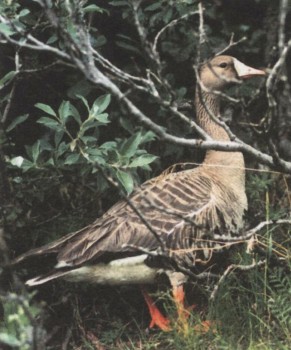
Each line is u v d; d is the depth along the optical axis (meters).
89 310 11.75
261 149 13.19
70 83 12.98
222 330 10.49
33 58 12.62
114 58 13.77
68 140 12.99
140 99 13.16
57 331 11.39
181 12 12.13
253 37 13.77
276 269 10.70
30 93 13.05
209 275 10.63
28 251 11.16
